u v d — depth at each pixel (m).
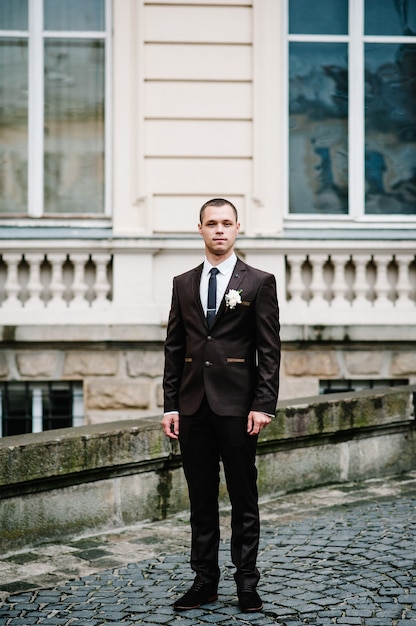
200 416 4.54
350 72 10.00
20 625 4.28
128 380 9.30
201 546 4.57
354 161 9.98
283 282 9.47
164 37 9.45
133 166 9.48
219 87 9.51
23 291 9.41
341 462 7.41
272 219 9.58
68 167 9.80
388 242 9.43
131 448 6.06
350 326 9.36
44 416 9.41
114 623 4.30
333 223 9.89
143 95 9.45
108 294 9.48
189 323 4.59
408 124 10.15
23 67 9.80
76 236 9.34
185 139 9.48
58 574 5.11
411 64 10.12
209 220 4.53
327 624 4.21
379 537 5.70
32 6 9.77
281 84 9.74
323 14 9.98
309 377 9.45
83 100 9.80
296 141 9.98
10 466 5.39
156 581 4.95
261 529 6.00
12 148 9.80
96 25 9.80
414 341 9.48
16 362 9.27
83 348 9.29
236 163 9.54
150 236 9.29
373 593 4.63
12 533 5.50
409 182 10.13
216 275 4.57
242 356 4.53
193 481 4.59
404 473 7.88
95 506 5.95
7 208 9.78
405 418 7.78
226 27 9.50
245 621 4.30
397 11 10.09
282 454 6.97
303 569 5.08
